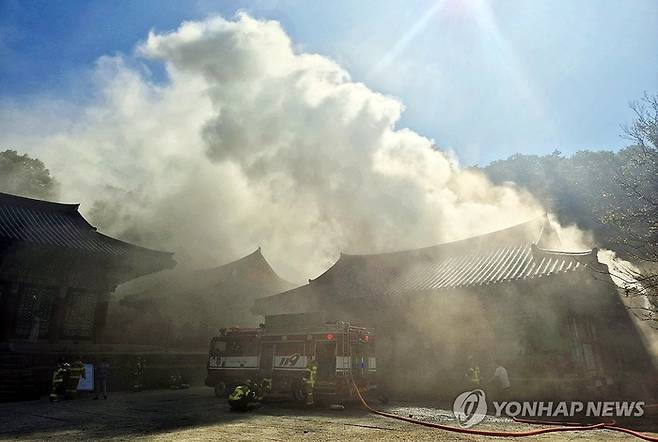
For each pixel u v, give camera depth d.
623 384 18.08
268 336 17.72
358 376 16.17
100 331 26.72
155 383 23.94
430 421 12.40
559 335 16.89
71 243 25.75
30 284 24.72
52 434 9.95
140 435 9.75
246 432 10.19
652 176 14.70
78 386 19.47
